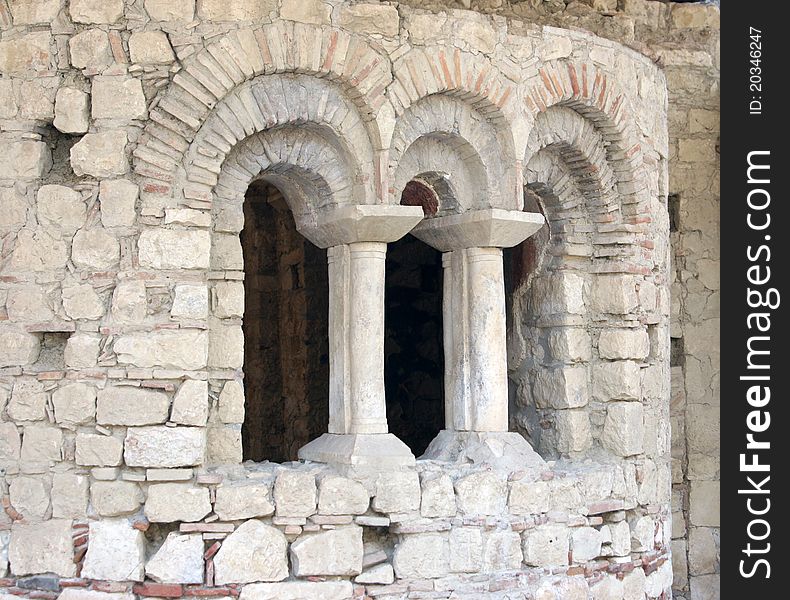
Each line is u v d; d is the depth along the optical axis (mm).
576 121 7969
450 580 6895
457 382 7590
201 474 6523
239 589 6496
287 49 6766
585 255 8250
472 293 7543
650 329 8461
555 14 8672
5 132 6676
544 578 7219
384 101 6988
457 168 7594
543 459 7711
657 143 8562
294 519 6621
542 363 8289
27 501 6523
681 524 10219
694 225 10336
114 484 6445
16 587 6523
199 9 6688
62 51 6668
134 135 6605
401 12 7117
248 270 10602
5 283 6629
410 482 6844
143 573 6449
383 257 7184
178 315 6508
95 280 6535
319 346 10414
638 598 7887
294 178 7359
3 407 6586
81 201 6602
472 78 7270
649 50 8562
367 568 6785
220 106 6719
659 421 8391
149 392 6457
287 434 10492
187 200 6617
